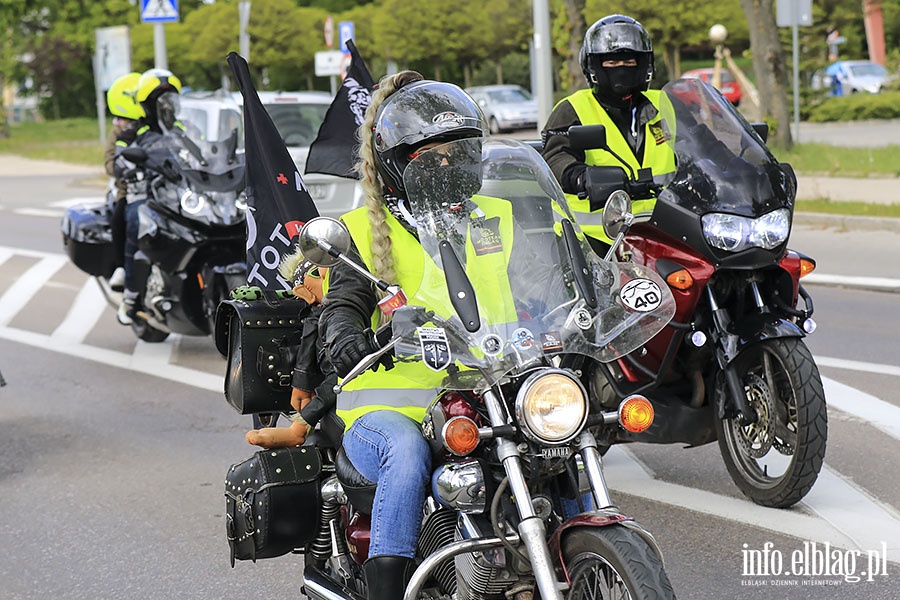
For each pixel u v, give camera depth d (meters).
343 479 6.23
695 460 10.74
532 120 57.47
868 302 17.34
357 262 5.95
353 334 5.66
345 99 8.50
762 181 8.98
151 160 15.27
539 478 5.61
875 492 9.48
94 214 16.91
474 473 5.55
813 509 9.16
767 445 9.18
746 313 9.27
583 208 9.73
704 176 9.08
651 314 5.81
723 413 9.12
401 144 5.89
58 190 43.31
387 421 5.97
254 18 77.31
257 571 8.64
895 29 82.25
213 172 15.23
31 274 24.83
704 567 8.17
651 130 9.92
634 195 9.38
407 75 6.23
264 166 8.12
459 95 6.06
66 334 18.48
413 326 5.38
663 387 9.43
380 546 5.81
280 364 7.18
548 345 5.50
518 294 5.68
